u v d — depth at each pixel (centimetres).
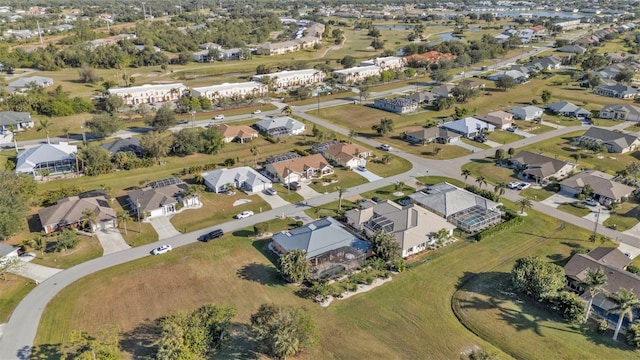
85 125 14750
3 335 6100
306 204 10156
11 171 10038
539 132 15150
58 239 8075
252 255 8188
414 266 7969
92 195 9819
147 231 8906
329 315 6681
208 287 7269
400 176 11731
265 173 11675
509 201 10388
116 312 6638
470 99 18675
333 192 10769
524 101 18700
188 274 7594
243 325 6419
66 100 16275
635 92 18850
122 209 9725
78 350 5666
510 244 8675
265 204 10138
